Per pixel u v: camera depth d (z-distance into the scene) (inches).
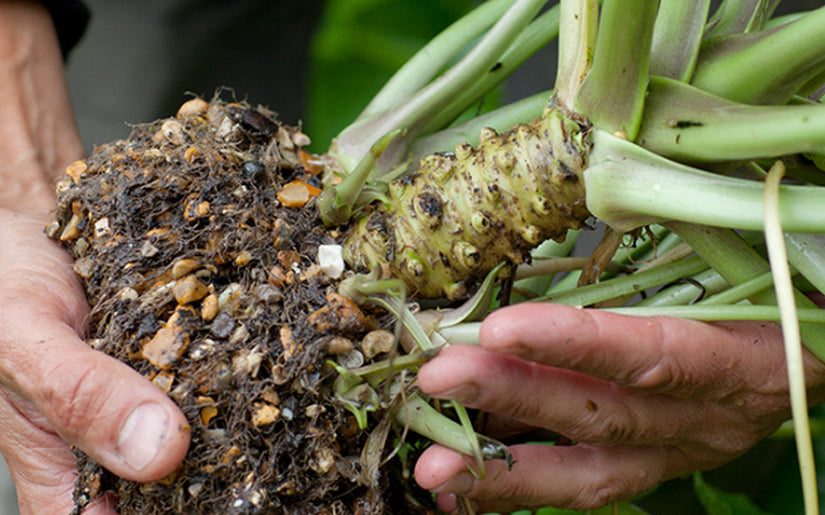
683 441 19.3
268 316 18.2
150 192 18.8
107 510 18.6
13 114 23.2
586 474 19.3
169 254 18.5
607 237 18.8
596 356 17.1
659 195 17.2
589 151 17.8
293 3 38.1
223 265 18.6
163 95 38.4
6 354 18.1
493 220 18.4
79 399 17.4
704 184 17.1
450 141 20.2
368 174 18.6
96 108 38.4
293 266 18.6
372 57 25.4
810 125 16.1
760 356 18.3
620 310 18.0
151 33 38.8
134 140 20.1
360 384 18.1
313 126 25.9
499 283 19.4
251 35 38.4
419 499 19.6
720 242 18.1
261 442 17.9
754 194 16.7
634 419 18.4
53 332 18.2
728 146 16.8
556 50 36.2
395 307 18.3
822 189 16.6
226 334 18.0
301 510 18.1
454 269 18.8
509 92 37.0
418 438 19.5
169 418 17.2
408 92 20.7
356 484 18.5
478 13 21.2
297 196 19.2
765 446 24.9
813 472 16.3
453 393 17.4
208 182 18.8
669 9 18.0
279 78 38.1
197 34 38.6
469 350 17.4
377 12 24.9
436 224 18.6
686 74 17.7
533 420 18.0
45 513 20.2
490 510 19.7
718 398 18.5
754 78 17.4
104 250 18.6
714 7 34.9
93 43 38.8
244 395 17.8
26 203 22.8
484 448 17.8
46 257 19.6
